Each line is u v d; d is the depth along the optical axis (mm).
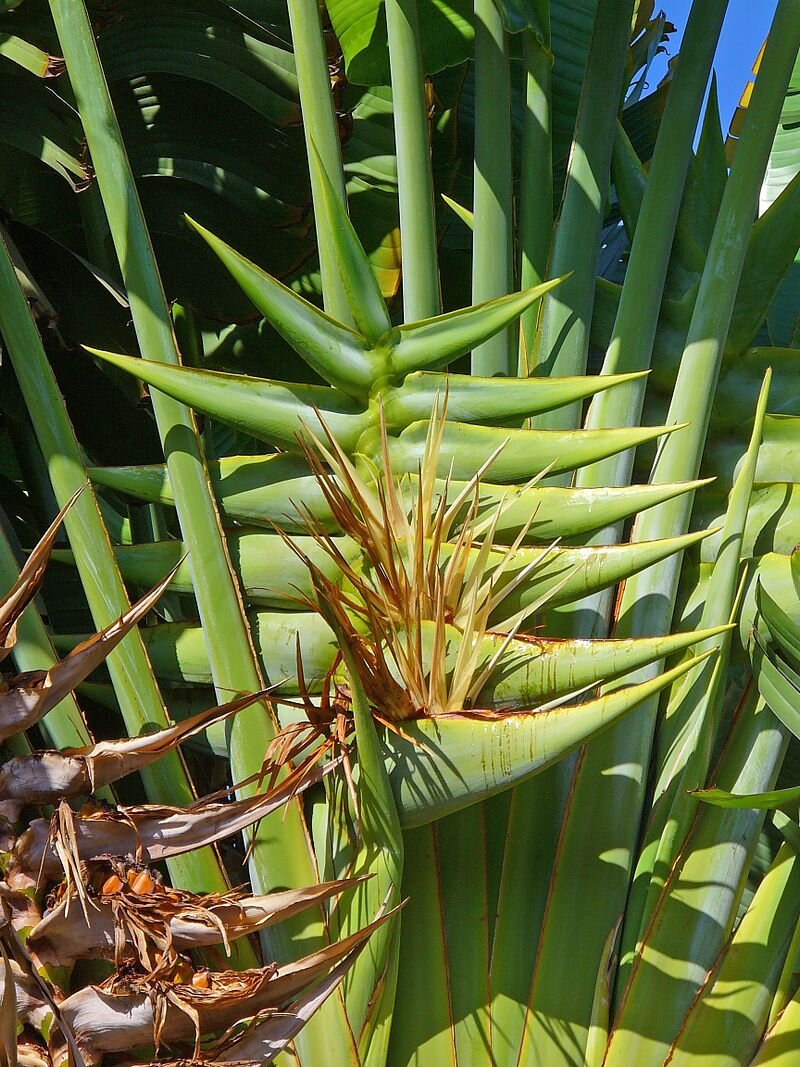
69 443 1511
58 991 1137
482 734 1299
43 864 1154
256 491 1522
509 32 1807
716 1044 1452
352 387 1499
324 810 1445
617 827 1521
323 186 1458
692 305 1807
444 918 1513
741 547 1555
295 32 1668
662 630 1604
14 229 1795
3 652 1170
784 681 1495
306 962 1154
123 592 1477
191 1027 1130
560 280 1450
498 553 1428
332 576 1495
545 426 1705
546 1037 1455
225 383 1471
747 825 1518
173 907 1143
